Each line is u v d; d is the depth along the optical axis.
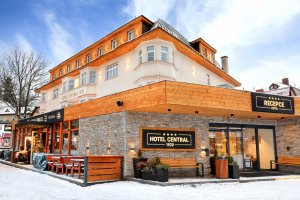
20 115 38.47
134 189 9.78
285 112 14.54
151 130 13.17
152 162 11.58
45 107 37.16
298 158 15.39
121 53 22.22
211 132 14.95
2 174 13.66
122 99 13.19
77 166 12.73
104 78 24.19
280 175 14.13
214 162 13.94
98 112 14.98
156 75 18.42
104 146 14.15
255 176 13.47
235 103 12.81
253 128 16.72
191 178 12.28
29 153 19.30
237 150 15.83
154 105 11.37
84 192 9.19
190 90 11.59
